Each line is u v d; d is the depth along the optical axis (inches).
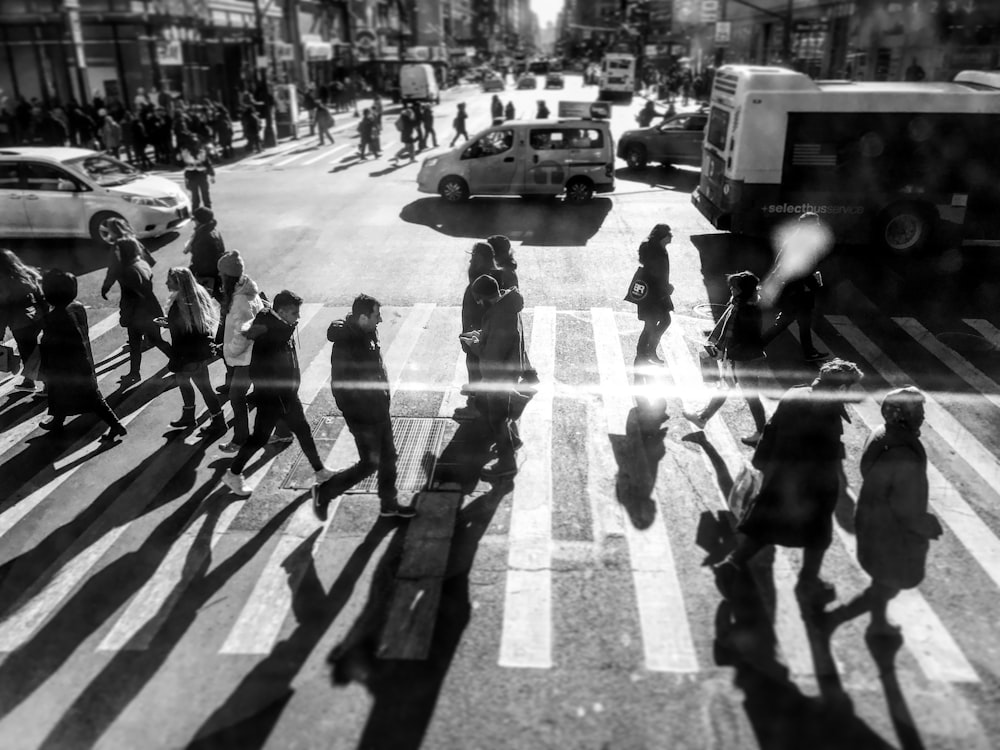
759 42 2096.5
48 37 1294.3
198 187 708.7
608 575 225.6
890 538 194.5
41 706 184.1
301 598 218.4
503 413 269.9
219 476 281.0
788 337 408.5
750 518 212.2
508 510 257.3
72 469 287.6
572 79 3865.7
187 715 180.5
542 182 724.7
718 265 525.7
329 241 600.1
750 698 182.4
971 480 273.4
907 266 528.1
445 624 207.2
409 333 411.2
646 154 911.7
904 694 183.3
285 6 1831.9
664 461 285.4
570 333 408.5
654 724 175.8
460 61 4151.1
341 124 1520.7
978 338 406.6
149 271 349.4
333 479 247.1
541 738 172.4
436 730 174.9
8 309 331.6
